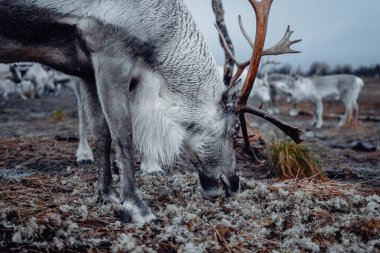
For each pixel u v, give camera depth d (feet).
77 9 10.09
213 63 12.14
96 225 10.45
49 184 13.88
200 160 12.28
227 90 11.96
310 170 17.97
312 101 53.06
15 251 8.69
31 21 9.93
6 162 18.65
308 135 36.52
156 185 14.14
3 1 9.57
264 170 19.08
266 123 44.37
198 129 12.05
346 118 50.90
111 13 10.19
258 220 11.48
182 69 11.47
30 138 25.00
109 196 12.04
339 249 10.03
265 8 11.76
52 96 81.46
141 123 11.71
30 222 9.55
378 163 23.66
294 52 12.71
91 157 18.75
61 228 9.68
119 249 8.91
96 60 10.43
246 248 10.00
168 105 11.78
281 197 13.26
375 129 44.83
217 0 21.47
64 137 24.85
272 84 63.57
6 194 12.26
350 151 27.76
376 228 11.14
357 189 15.65
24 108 55.42
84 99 11.95
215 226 10.62
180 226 10.42
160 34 10.92
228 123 12.26
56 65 11.00
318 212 12.24
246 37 13.47
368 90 100.37
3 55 10.36
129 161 10.69
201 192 13.37
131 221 10.53
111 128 10.59
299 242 10.36
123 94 10.55
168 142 11.91
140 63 10.96
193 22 11.86
